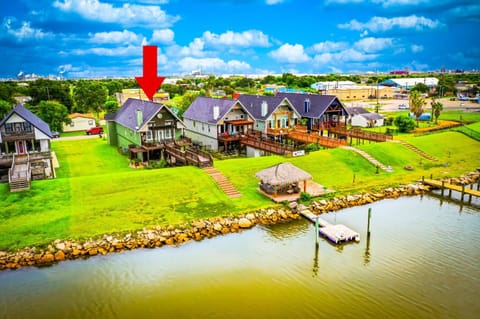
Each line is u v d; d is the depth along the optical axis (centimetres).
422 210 3900
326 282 2638
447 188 4297
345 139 6756
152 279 2684
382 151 5541
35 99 10819
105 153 6269
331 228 3362
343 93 15725
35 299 2469
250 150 5941
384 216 3744
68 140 7544
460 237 3297
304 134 6369
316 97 7281
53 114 8325
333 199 4028
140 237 3212
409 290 2538
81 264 2873
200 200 3866
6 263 2856
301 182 4488
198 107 7025
